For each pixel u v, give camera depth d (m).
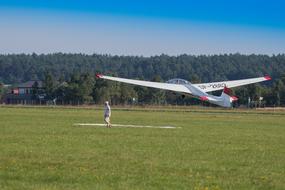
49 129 58.53
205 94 119.62
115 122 75.94
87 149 39.62
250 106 196.62
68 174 28.86
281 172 31.16
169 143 45.44
